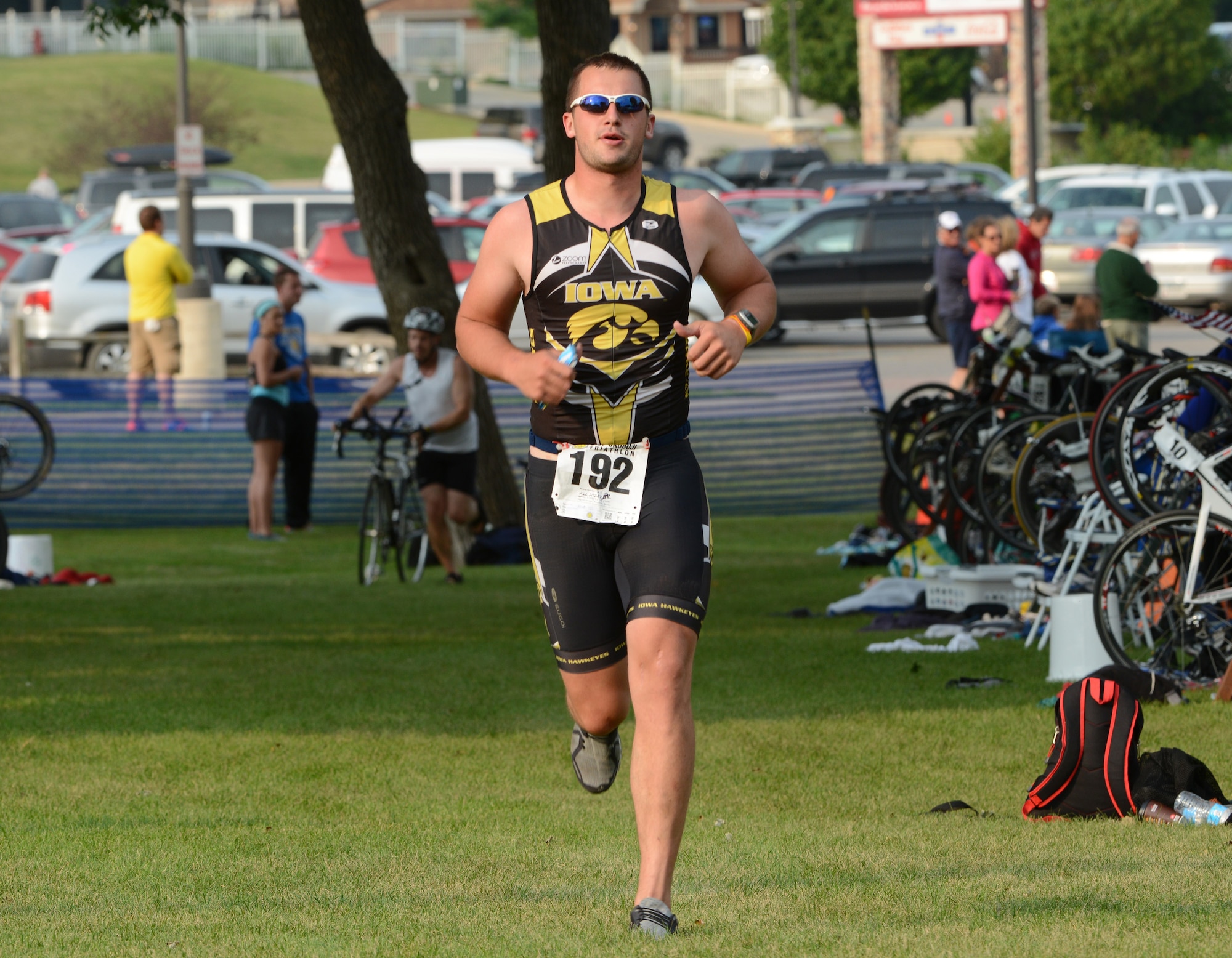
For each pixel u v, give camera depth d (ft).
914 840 56.03
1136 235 174.60
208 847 57.31
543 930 44.88
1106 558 84.02
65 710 83.46
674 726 44.83
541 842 57.72
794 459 182.50
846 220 299.58
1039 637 100.01
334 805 64.23
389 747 74.84
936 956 41.50
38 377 183.21
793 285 297.74
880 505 144.77
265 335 164.04
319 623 113.80
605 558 46.93
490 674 93.30
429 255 145.38
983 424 126.52
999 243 189.98
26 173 599.57
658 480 46.32
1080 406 122.42
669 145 582.76
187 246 246.88
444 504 132.57
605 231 45.65
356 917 47.19
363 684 90.43
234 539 167.73
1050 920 44.65
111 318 243.60
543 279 45.70
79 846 57.47
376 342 222.28
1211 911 45.39
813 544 156.97
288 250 292.61
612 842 57.57
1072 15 556.92
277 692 88.17
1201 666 83.71
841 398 183.01
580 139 45.62
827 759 70.79
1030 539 112.16
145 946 44.39
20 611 119.85
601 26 138.00
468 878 52.26
